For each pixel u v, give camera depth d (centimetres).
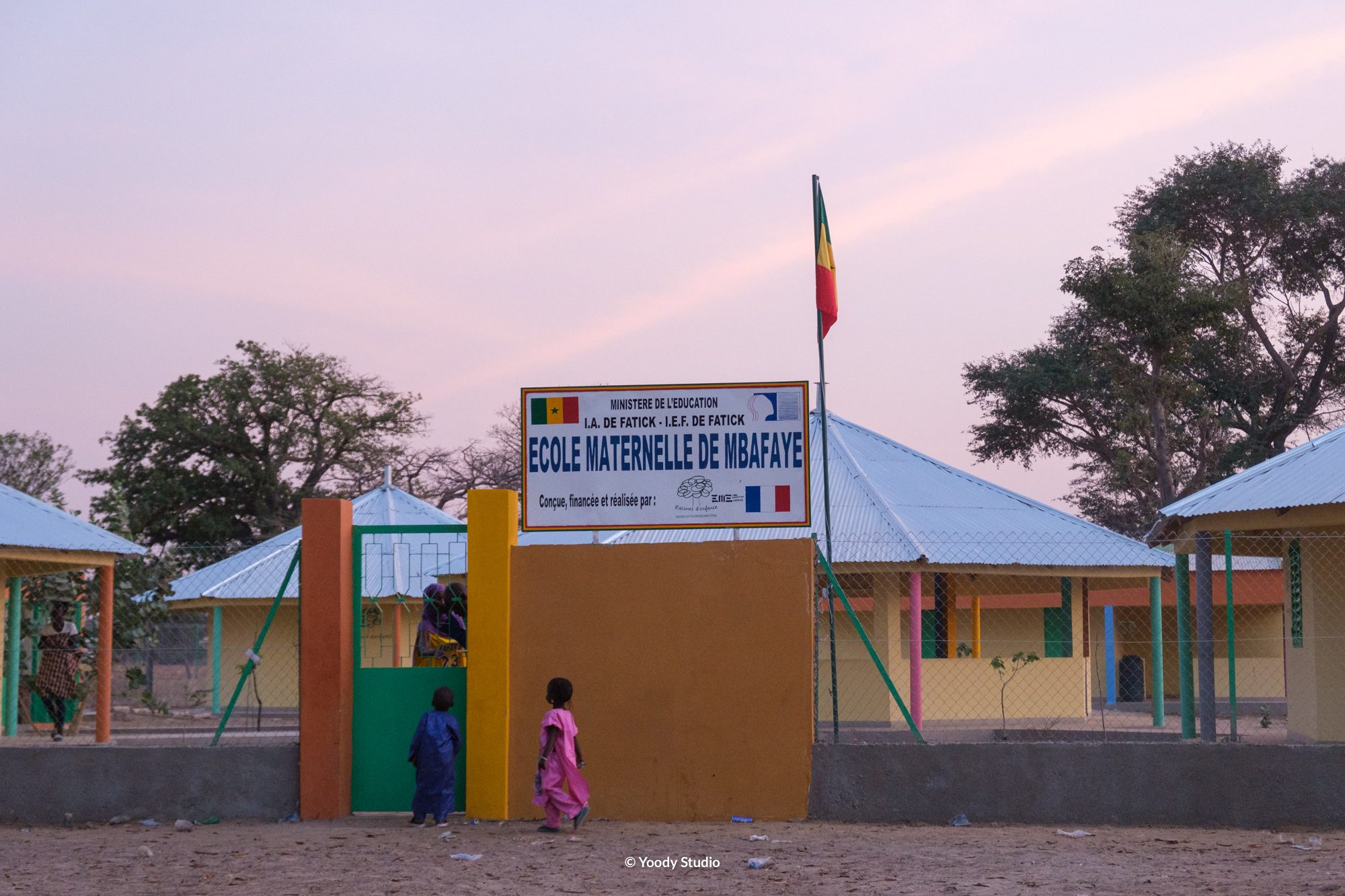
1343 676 1662
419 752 1067
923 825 1059
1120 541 2367
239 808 1108
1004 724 2175
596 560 1113
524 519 1125
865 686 2248
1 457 4753
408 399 5644
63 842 1006
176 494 5041
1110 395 4916
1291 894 767
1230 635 1423
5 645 1889
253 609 2836
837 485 2422
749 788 1082
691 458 1126
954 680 2369
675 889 802
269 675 2789
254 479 5194
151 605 2445
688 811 1083
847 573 2261
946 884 810
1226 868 858
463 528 1124
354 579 1145
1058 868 861
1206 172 4862
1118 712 2734
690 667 1098
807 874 848
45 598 2183
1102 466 5528
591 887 811
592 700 1101
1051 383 5144
